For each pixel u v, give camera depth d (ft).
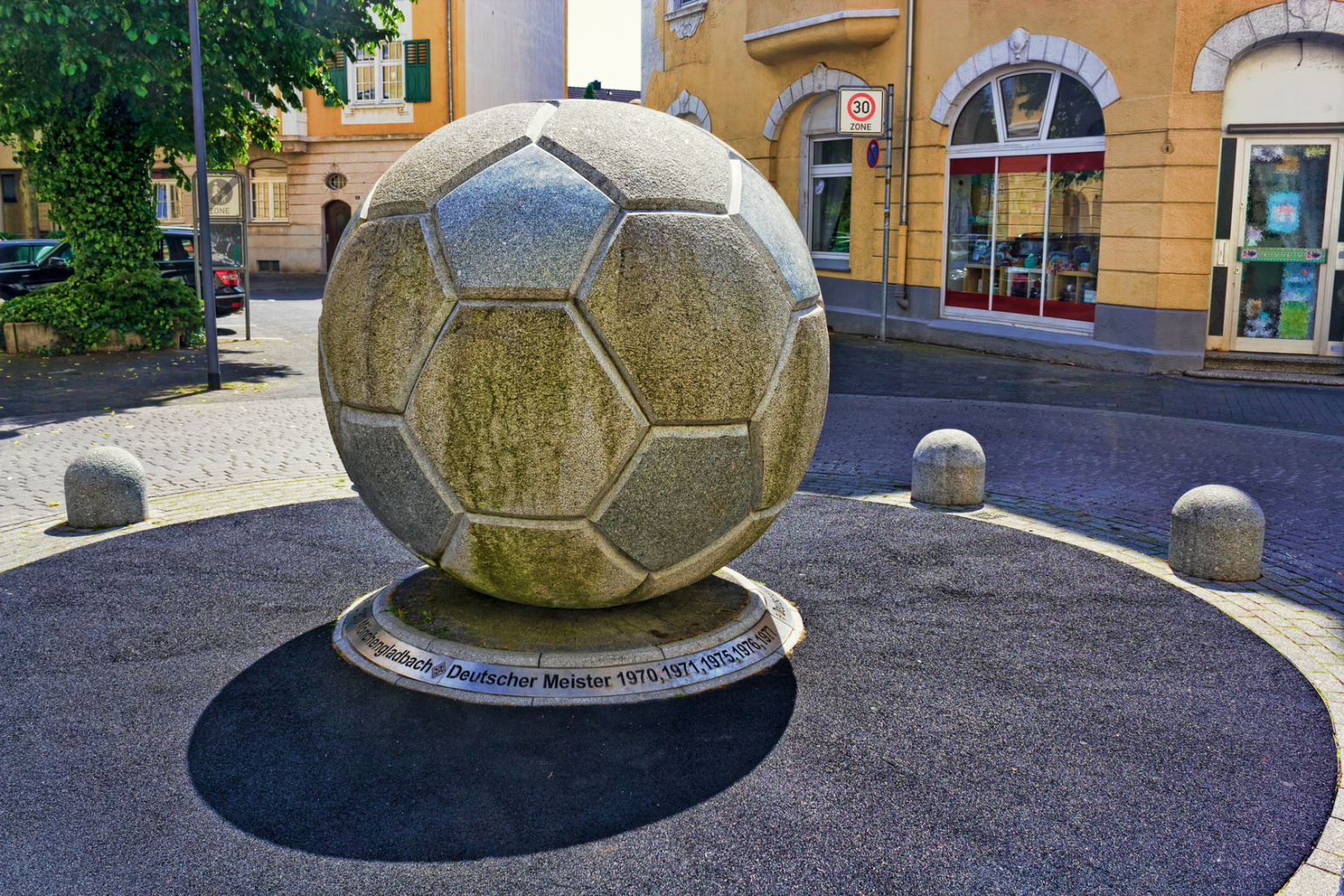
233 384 41.73
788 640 15.99
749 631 15.65
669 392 13.19
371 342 13.94
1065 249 47.55
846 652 15.69
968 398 38.34
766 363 13.91
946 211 52.90
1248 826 11.14
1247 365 42.75
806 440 15.10
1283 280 42.88
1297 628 16.92
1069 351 46.09
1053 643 16.10
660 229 13.19
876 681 14.66
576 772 12.16
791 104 59.67
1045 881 10.16
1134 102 42.55
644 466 13.42
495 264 13.08
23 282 66.54
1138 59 42.24
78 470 22.04
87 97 48.37
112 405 37.04
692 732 13.15
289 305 77.00
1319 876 10.29
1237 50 40.42
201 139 39.29
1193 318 42.42
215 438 31.60
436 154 14.29
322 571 19.27
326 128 110.01
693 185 13.69
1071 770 12.26
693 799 11.59
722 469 13.89
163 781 11.87
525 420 13.07
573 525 13.58
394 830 10.95
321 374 15.69
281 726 13.21
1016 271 50.03
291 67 49.65
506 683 14.10
